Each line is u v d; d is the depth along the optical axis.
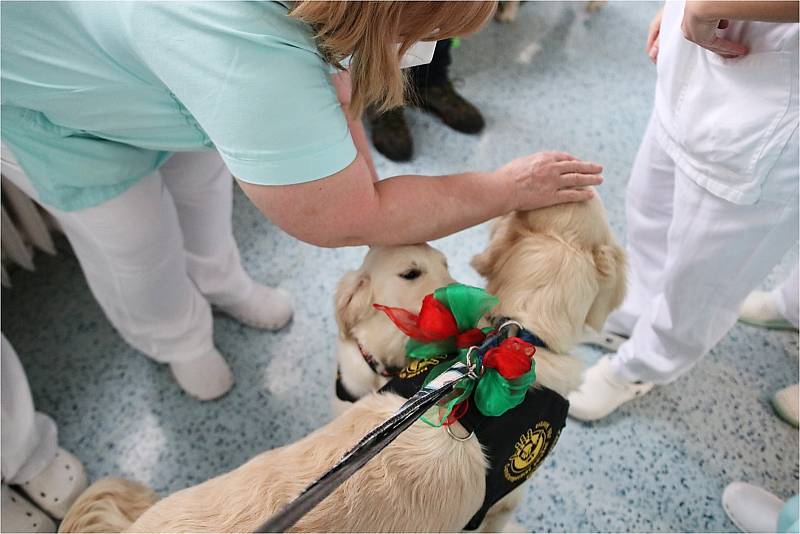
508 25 2.14
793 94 0.77
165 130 0.81
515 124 1.87
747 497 1.22
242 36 0.57
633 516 1.24
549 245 0.85
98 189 0.89
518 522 1.23
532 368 0.76
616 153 1.80
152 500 0.95
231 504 0.77
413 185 0.77
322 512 0.74
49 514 1.20
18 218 1.40
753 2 0.67
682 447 1.32
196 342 1.28
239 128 0.61
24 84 0.74
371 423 0.81
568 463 1.30
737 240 0.91
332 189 0.67
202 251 1.26
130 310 1.15
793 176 0.81
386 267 0.88
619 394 1.31
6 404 1.07
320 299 1.53
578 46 2.09
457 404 0.76
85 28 0.67
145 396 1.38
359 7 0.56
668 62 0.92
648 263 1.25
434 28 0.63
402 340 0.89
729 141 0.84
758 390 1.40
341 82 0.82
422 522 0.79
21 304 1.50
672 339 1.11
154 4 0.58
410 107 1.83
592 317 0.92
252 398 1.38
